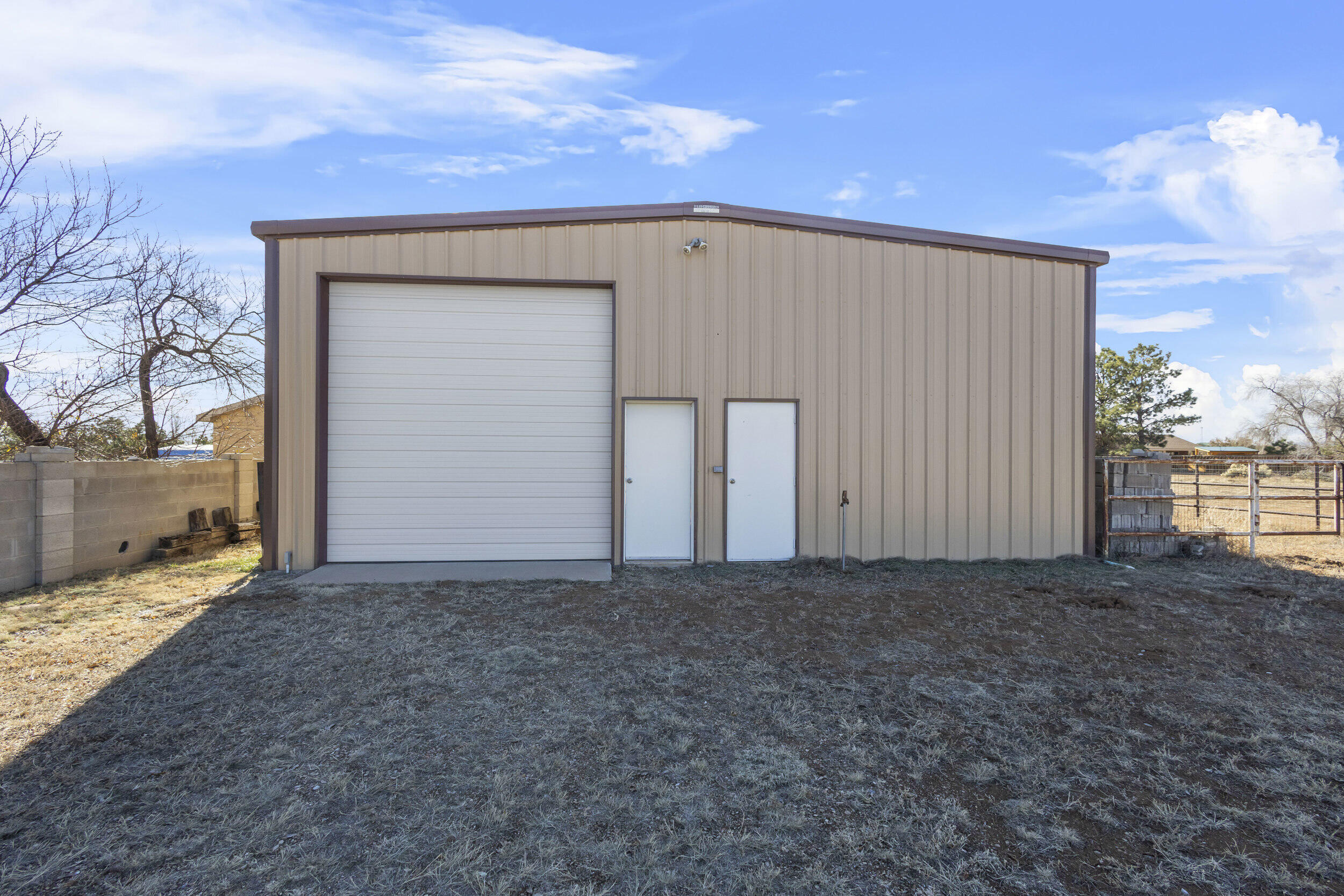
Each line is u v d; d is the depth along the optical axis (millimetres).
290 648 4660
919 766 3064
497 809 2686
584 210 7668
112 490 7531
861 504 8117
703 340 7852
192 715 3570
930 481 8250
